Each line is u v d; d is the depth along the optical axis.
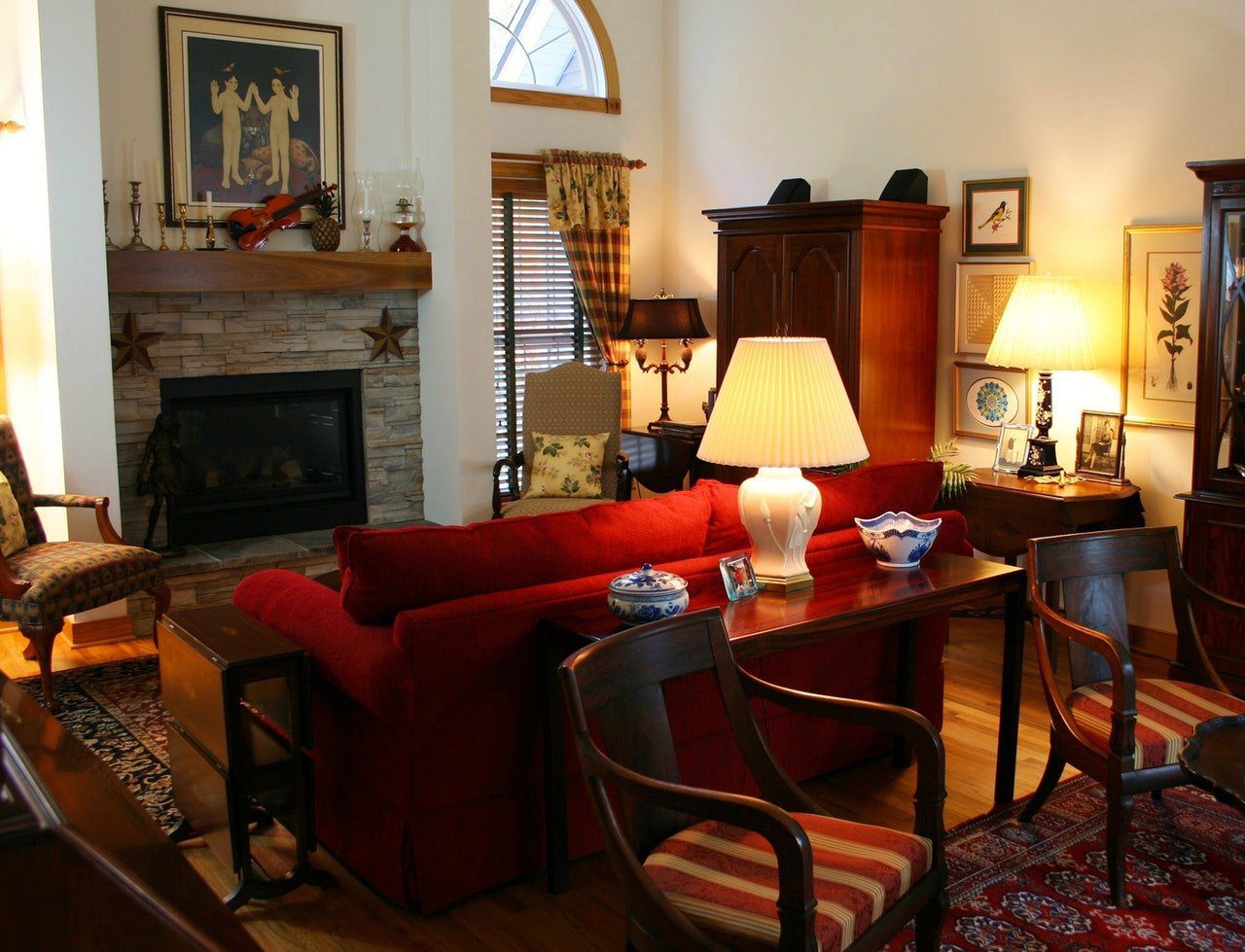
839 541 3.38
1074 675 3.14
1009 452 5.19
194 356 5.45
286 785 2.74
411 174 5.93
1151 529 3.25
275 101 5.59
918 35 5.58
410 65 5.93
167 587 4.53
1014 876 2.87
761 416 2.94
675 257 7.15
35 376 4.96
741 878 2.02
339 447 6.05
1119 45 4.79
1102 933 2.61
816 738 3.42
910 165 5.70
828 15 6.00
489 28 5.97
